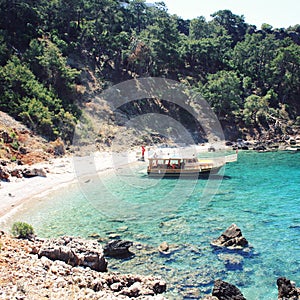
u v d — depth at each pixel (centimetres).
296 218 3144
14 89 6206
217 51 11194
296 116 10962
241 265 2225
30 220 2998
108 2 9425
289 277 2088
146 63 9075
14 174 4134
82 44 9081
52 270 1734
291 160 6612
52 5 9131
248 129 9475
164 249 2417
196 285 1986
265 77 11825
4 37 7319
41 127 5750
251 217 3177
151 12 13088
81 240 2200
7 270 1627
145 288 1811
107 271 2089
